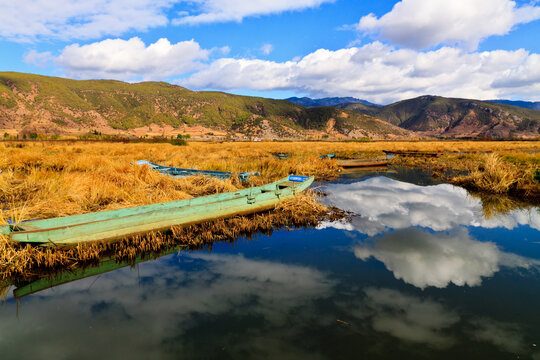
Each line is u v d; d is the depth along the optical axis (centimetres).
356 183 1480
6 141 3753
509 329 371
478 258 583
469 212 923
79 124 18000
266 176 1459
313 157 2192
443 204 1034
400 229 760
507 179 1215
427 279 497
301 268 541
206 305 426
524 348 338
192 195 1031
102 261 570
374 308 415
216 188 1062
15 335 365
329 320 390
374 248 633
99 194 884
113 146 2902
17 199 874
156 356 330
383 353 330
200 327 379
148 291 466
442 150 3447
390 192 1248
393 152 3142
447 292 457
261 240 684
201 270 537
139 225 625
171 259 584
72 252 564
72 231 554
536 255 596
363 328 374
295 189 985
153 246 616
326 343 347
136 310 416
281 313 405
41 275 514
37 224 583
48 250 530
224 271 532
